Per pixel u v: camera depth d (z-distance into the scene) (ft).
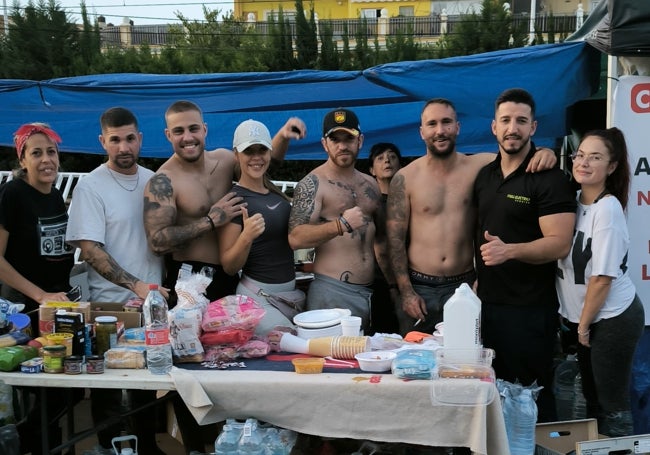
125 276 10.25
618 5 10.69
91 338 8.80
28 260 11.16
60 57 50.75
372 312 12.78
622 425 10.19
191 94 18.03
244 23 73.26
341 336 9.18
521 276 10.30
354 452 9.15
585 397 10.87
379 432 7.97
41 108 18.89
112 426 10.68
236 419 8.24
